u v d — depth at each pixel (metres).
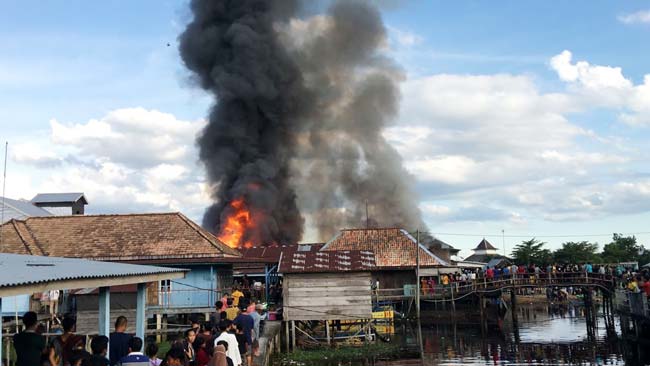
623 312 33.41
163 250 34.06
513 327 40.72
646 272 37.81
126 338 11.16
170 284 33.19
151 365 10.76
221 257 33.66
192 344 13.12
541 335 36.41
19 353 9.98
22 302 28.72
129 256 33.72
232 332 14.38
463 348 30.81
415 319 42.75
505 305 48.38
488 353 29.17
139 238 35.31
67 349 10.77
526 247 87.12
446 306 45.81
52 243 35.28
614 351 29.91
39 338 10.14
